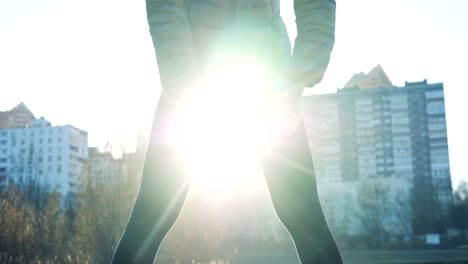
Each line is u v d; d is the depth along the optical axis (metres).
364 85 155.25
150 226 1.28
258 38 1.33
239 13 1.33
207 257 23.67
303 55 1.19
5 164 116.94
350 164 119.25
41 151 117.81
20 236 17.66
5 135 118.38
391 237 88.94
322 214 1.37
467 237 96.75
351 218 88.69
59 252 18.97
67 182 116.69
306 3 1.21
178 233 23.52
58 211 20.88
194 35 1.31
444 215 100.62
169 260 23.16
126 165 20.58
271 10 1.36
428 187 116.00
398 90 120.56
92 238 19.78
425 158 118.56
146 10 1.25
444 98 119.25
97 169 20.45
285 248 76.38
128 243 1.28
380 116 120.19
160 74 1.22
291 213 1.36
